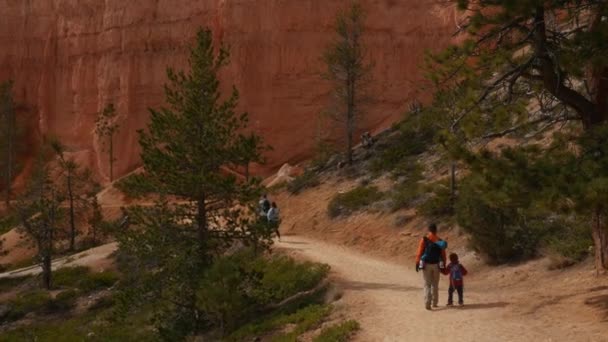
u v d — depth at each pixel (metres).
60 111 61.94
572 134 12.14
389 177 31.42
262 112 48.16
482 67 12.91
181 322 19.69
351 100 37.00
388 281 17.69
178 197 21.84
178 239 20.72
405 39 46.53
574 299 12.45
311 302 16.86
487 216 18.69
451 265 13.60
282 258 23.62
